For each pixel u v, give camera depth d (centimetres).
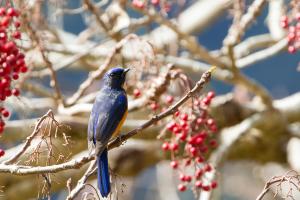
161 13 1388
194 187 1024
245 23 1337
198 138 1003
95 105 1034
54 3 1361
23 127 1362
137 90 1130
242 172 2192
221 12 1830
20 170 842
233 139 1438
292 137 1622
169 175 1828
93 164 898
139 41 1140
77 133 1341
